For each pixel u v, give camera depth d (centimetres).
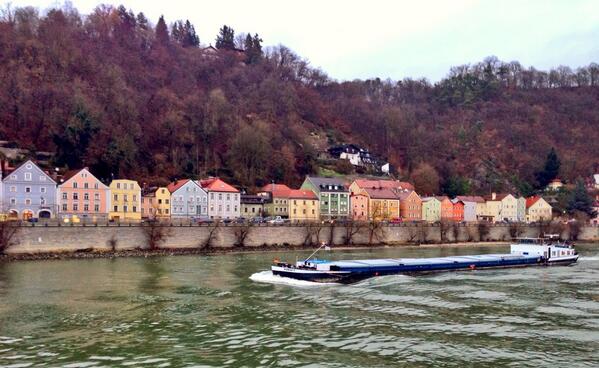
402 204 16362
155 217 10981
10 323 3875
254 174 16975
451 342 3416
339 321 3984
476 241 13775
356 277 6294
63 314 4178
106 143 14675
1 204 10394
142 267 7294
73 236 8788
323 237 11469
